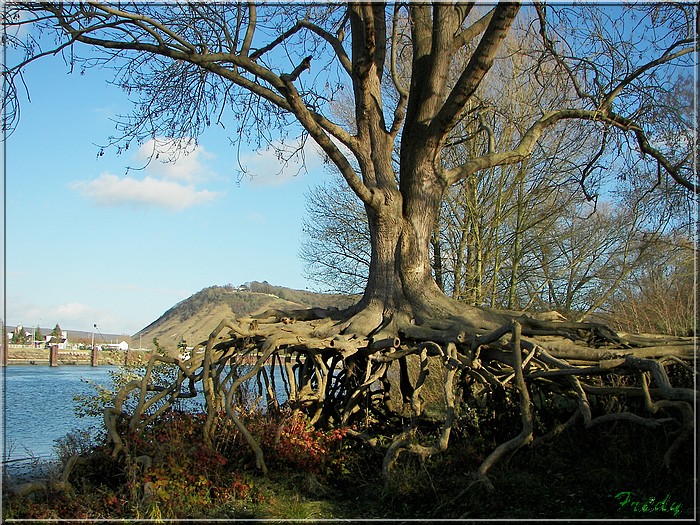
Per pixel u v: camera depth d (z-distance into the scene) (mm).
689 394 8875
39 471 11258
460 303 13102
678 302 17547
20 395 25250
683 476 9469
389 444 11703
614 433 11234
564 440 11688
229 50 13117
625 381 11586
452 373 10852
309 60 12172
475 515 8750
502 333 10523
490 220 23391
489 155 13766
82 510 8969
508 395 12227
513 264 23172
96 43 12492
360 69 12586
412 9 13891
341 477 10906
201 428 11320
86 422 19031
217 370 12609
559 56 14547
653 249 19172
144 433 11078
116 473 10398
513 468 10672
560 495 9508
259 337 13117
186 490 9461
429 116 13219
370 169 13531
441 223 23938
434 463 10469
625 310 19656
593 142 21594
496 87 22422
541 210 23078
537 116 21922
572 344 11406
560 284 24047
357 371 13609
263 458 10844
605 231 22953
